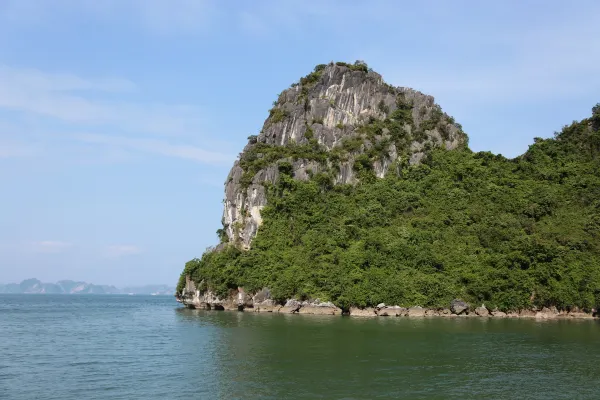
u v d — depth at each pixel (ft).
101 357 137.39
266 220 323.16
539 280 259.39
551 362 128.98
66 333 196.54
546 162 346.74
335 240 298.35
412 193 334.85
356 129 390.63
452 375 114.01
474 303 260.01
